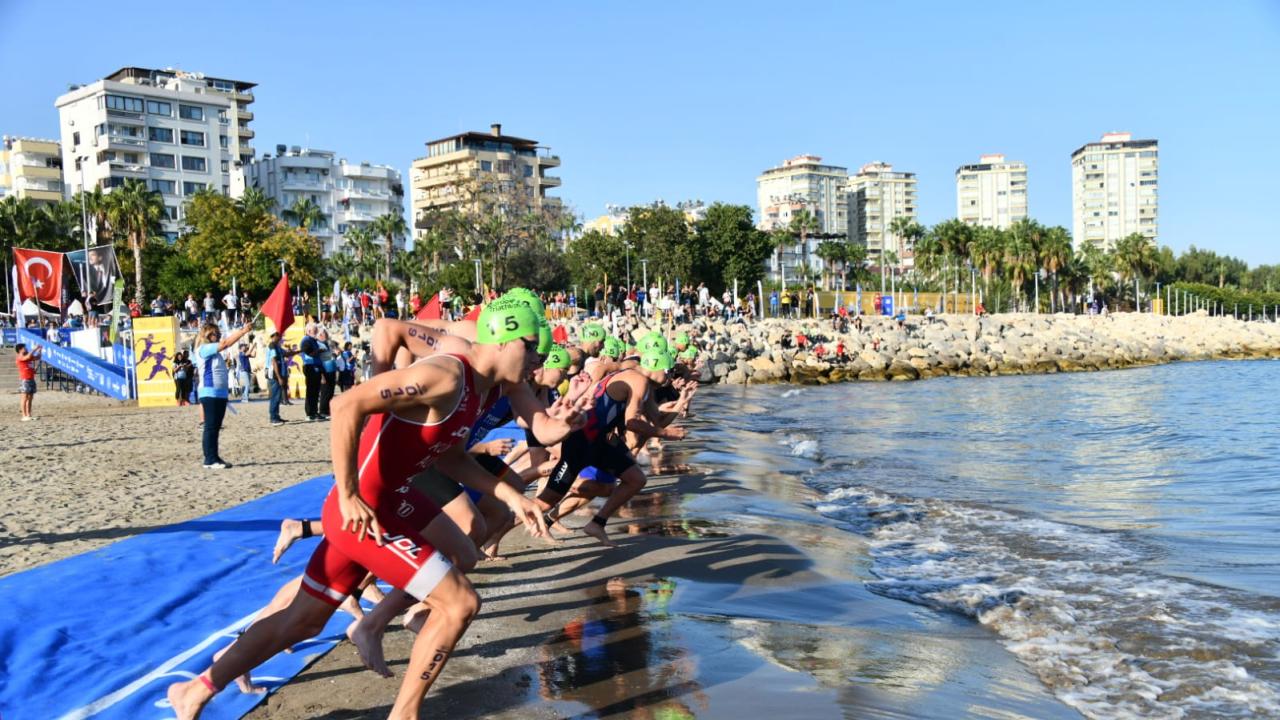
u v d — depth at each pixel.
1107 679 5.01
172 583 6.23
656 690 4.73
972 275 102.44
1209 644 5.52
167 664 4.83
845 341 48.84
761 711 4.48
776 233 108.69
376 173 113.75
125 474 11.57
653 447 15.46
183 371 23.81
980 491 11.59
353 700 4.54
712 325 48.34
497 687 4.76
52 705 4.31
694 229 87.50
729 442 16.97
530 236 70.31
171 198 98.62
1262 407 26.47
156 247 72.31
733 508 9.98
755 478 12.30
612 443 8.00
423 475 5.07
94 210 69.44
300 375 26.17
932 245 106.12
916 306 81.94
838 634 5.73
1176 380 42.62
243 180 102.19
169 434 16.62
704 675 4.96
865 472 13.33
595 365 8.15
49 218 72.75
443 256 90.56
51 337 33.22
